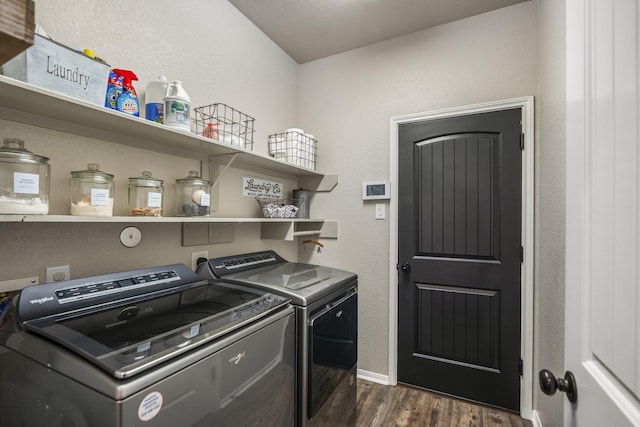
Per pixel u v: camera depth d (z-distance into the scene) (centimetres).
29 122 104
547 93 163
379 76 236
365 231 238
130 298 112
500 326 196
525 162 190
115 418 62
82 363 69
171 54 154
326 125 255
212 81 179
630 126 46
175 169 156
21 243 104
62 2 113
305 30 222
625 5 48
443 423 181
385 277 230
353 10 201
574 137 69
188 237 163
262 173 222
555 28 146
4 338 83
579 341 64
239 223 199
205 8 175
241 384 95
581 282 64
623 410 46
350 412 170
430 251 216
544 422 163
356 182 242
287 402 120
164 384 72
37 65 88
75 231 118
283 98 248
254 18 208
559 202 137
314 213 257
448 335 210
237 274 160
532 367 185
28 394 77
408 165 224
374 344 232
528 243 188
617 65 51
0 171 87
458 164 209
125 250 135
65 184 114
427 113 217
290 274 166
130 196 128
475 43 205
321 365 139
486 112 202
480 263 202
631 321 45
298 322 128
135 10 138
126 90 118
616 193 51
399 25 216
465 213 207
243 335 97
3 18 33
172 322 93
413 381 219
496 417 187
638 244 44
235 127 196
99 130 123
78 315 93
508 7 196
